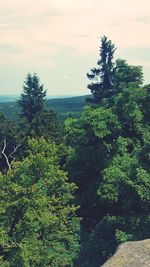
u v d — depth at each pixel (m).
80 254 31.91
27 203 24.84
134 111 35.16
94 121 35.16
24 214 24.81
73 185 28.14
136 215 30.28
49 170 27.06
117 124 35.09
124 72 41.28
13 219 25.27
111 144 35.47
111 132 35.47
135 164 30.27
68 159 40.06
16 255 24.20
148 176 28.83
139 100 36.78
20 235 25.06
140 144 35.94
